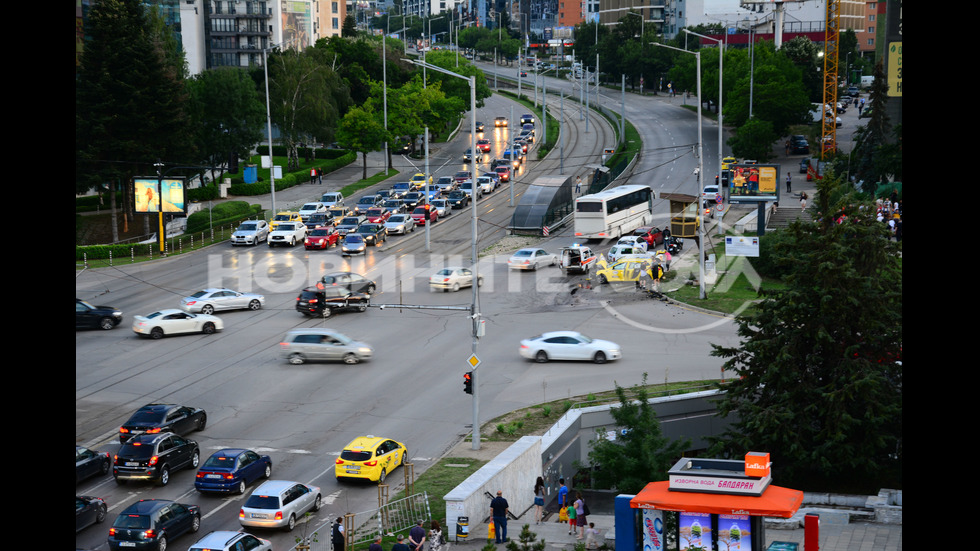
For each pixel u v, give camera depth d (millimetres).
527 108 192125
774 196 76875
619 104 189125
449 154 147750
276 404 47562
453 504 33719
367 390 49594
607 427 45562
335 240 87438
